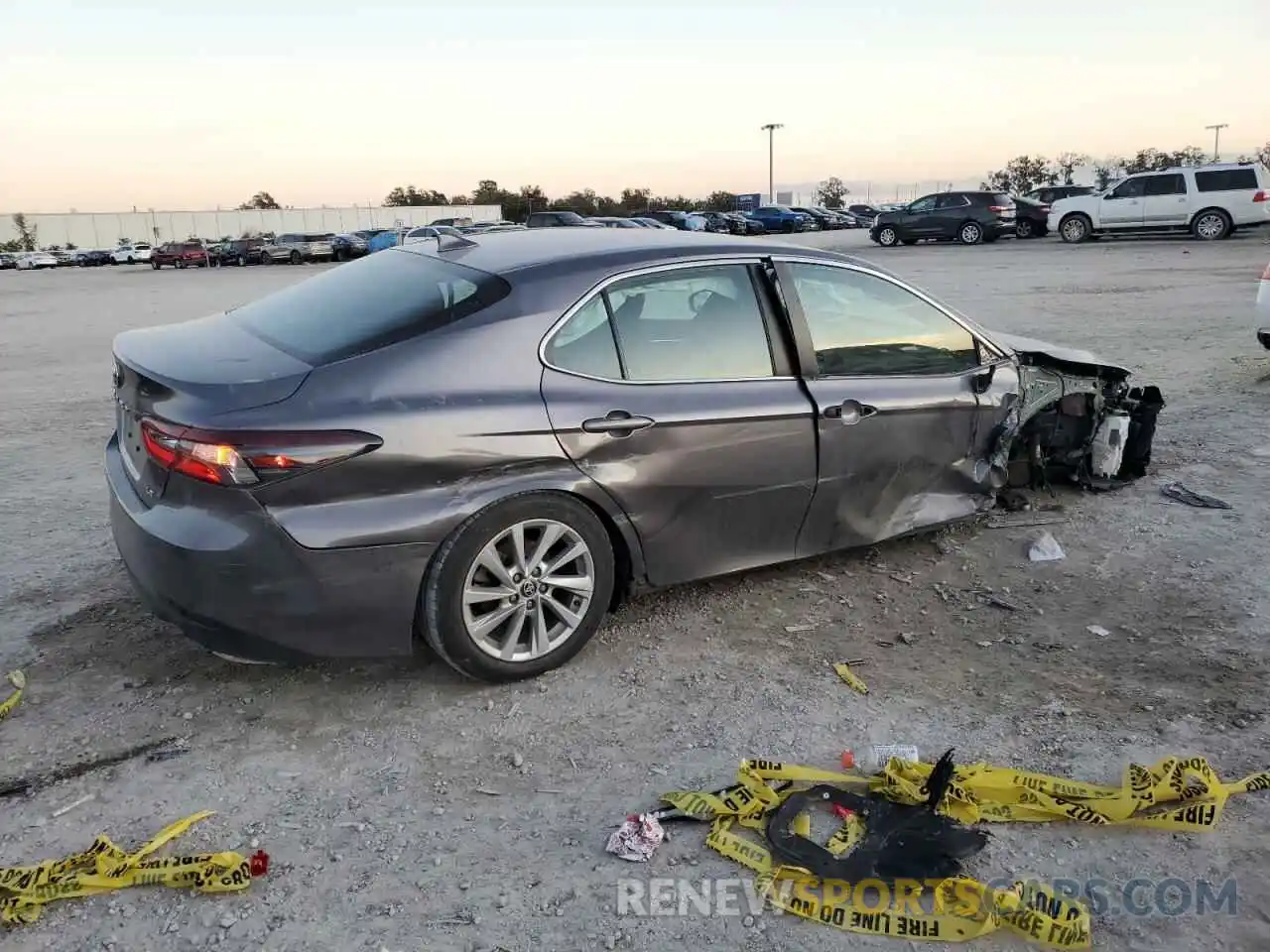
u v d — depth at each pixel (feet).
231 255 172.65
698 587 15.39
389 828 9.76
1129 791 9.91
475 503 11.44
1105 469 19.66
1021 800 10.00
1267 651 13.17
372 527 10.94
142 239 342.44
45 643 13.62
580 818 9.92
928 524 15.88
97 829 9.75
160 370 11.51
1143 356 33.60
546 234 14.46
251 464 10.44
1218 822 9.78
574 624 12.62
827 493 14.39
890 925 8.48
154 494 11.21
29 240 330.95
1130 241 94.99
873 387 14.66
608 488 12.32
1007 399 16.43
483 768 10.78
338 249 171.63
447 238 14.75
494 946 8.26
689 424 12.79
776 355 13.85
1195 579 15.42
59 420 29.22
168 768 10.76
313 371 11.09
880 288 15.16
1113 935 8.43
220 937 8.35
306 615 10.98
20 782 10.50
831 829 9.64
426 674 12.73
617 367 12.55
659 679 12.63
